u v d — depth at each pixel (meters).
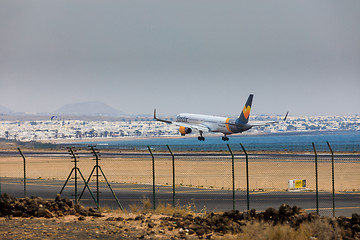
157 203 151.12
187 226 98.69
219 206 145.50
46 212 109.44
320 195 171.50
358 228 92.56
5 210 110.94
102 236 87.38
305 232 87.38
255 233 87.06
